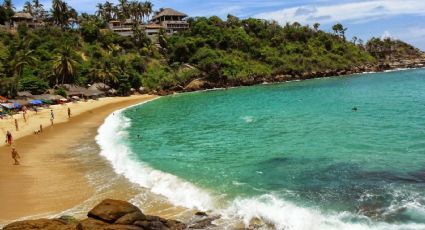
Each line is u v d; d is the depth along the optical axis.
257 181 24.25
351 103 63.41
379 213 17.84
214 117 56.69
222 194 22.06
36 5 155.38
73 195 23.03
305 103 68.19
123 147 36.78
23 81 87.56
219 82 128.62
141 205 21.00
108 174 27.38
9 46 102.75
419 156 27.30
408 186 21.20
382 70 169.00
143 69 123.25
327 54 165.12
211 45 143.62
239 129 44.72
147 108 75.56
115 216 15.79
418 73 138.75
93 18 149.38
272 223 17.61
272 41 159.38
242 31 156.00
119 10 163.38
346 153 29.69
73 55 113.81
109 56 122.94
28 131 48.31
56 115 65.75
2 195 23.23
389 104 58.72
